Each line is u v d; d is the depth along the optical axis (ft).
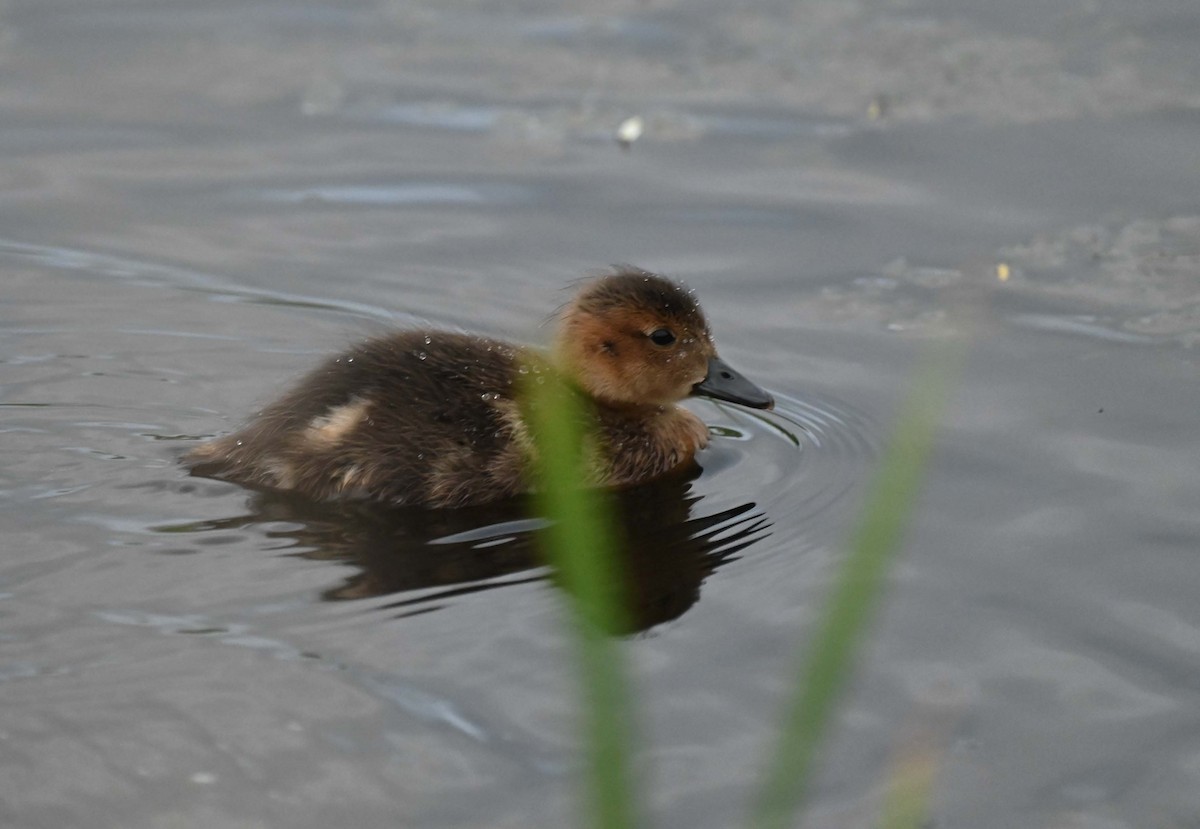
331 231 55.93
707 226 55.83
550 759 27.09
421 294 51.21
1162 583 33.63
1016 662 30.71
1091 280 51.11
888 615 32.42
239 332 48.37
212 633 30.99
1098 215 55.31
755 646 30.99
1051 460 39.50
